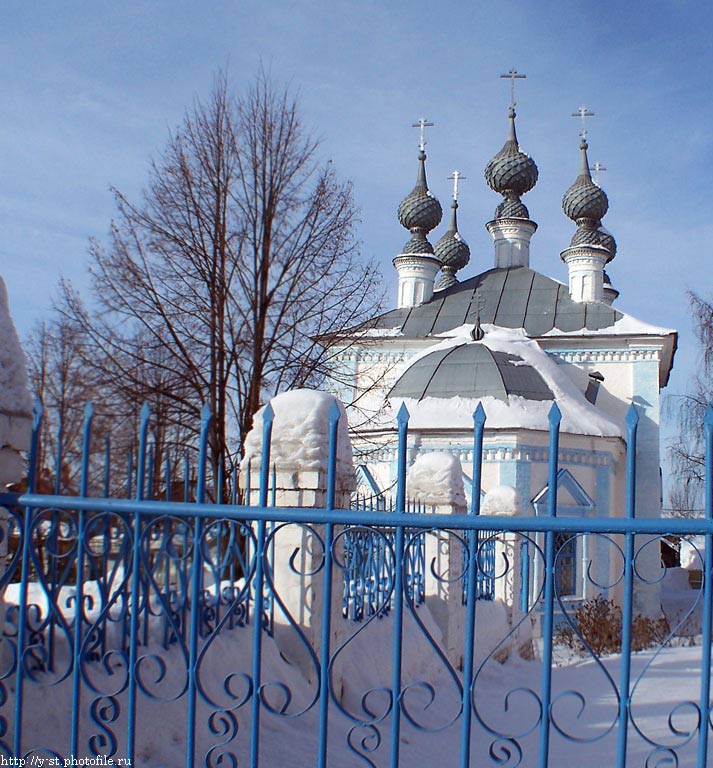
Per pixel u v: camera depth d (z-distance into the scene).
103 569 4.39
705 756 2.99
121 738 4.61
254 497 6.62
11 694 4.18
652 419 23.81
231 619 5.84
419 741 6.41
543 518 3.16
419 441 20.30
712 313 21.38
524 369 21.75
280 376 15.79
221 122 15.67
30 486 3.91
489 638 10.89
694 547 3.08
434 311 26.97
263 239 15.44
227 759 5.01
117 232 15.55
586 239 28.92
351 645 7.20
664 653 12.65
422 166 30.45
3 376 4.01
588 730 6.93
